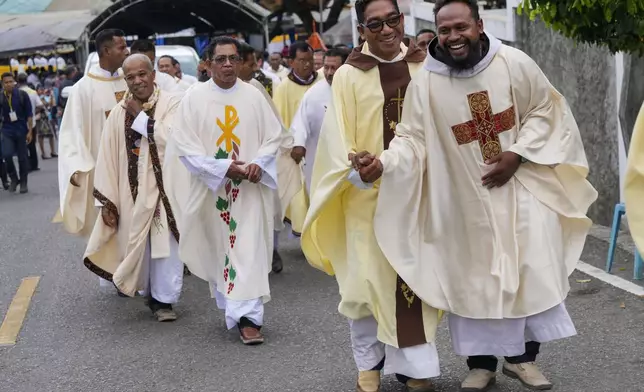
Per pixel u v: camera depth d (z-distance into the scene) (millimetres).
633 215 4762
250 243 6754
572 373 5566
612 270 8023
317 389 5652
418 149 5027
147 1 29016
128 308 8062
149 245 7582
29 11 34781
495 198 4980
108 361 6582
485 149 4980
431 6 15188
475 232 4969
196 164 6715
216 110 6859
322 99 8875
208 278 6977
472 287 4961
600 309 6922
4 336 7383
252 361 6332
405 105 5082
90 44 31156
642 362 5695
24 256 10703
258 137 6938
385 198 5020
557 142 4992
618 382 5371
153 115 7574
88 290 8820
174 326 7395
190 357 6531
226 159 6746
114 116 7691
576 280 7781
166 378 6117
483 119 4961
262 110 6957
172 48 15523
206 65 7004
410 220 5023
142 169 7574
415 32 16078
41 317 7930
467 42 4875
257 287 6730
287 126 10508
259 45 33656
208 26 33531
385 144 5215
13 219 13539
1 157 16969
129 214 7656
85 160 8328
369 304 5086
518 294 4891
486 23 12742
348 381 5754
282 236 11055
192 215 6902
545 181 5000
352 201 5215
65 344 7078
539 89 4988
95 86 8508
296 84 10477
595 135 10047
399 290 5074
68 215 8383
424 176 5062
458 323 5039
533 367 5266
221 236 6836
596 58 9906
